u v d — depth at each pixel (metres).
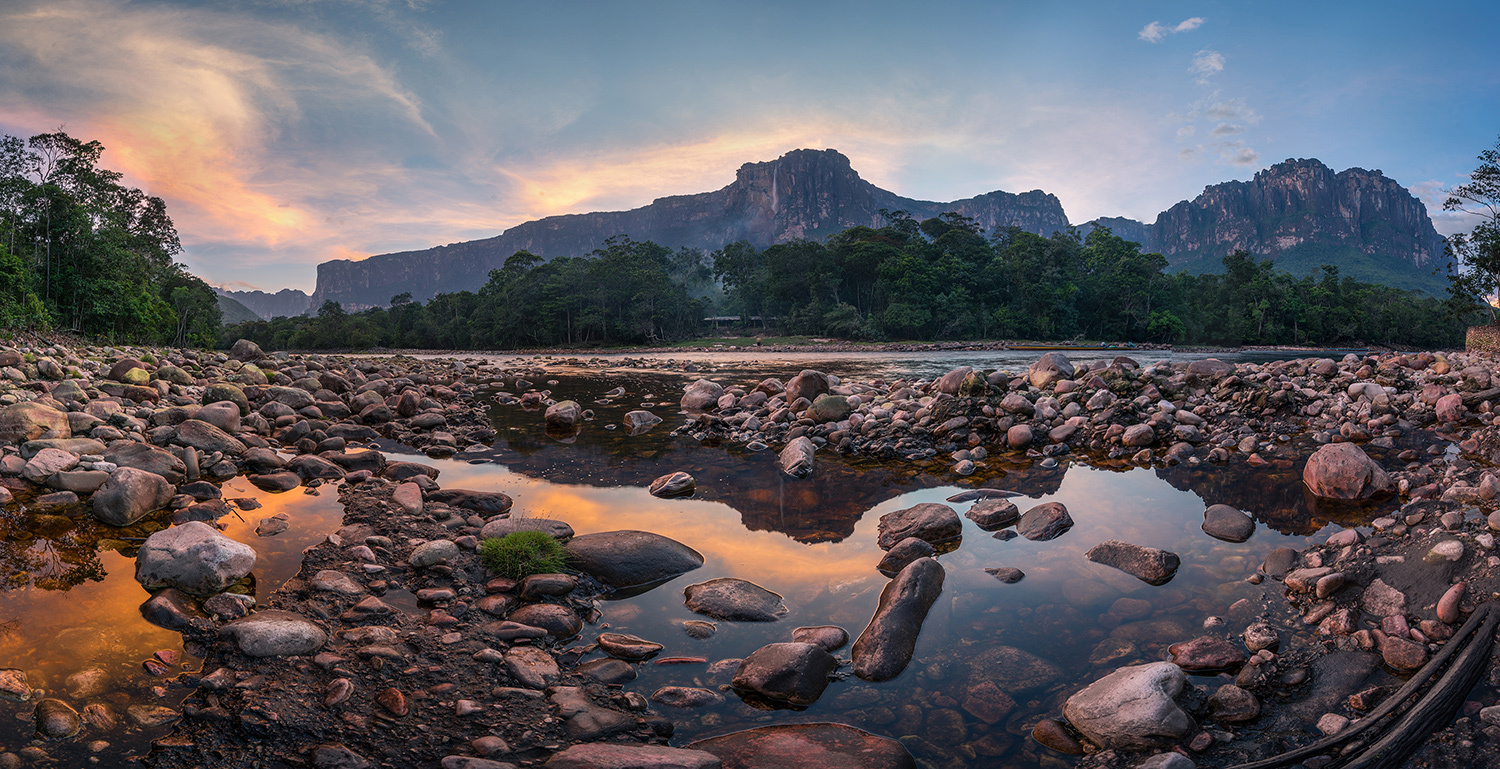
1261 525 5.70
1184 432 8.77
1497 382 8.72
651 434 10.86
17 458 6.21
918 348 66.56
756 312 106.31
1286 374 11.55
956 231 101.25
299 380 13.14
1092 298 92.12
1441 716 2.94
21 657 3.48
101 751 2.82
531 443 10.09
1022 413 9.98
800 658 3.59
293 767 2.79
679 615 4.41
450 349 103.94
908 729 3.20
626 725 3.20
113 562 4.73
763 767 2.82
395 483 7.04
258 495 6.46
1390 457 7.23
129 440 7.15
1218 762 2.85
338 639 3.84
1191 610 4.28
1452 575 4.07
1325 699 3.26
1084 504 6.52
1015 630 4.10
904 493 7.21
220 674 3.39
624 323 89.50
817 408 10.75
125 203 45.31
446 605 4.36
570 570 4.96
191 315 64.25
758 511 6.63
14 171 35.78
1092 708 3.16
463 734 3.06
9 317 23.62
